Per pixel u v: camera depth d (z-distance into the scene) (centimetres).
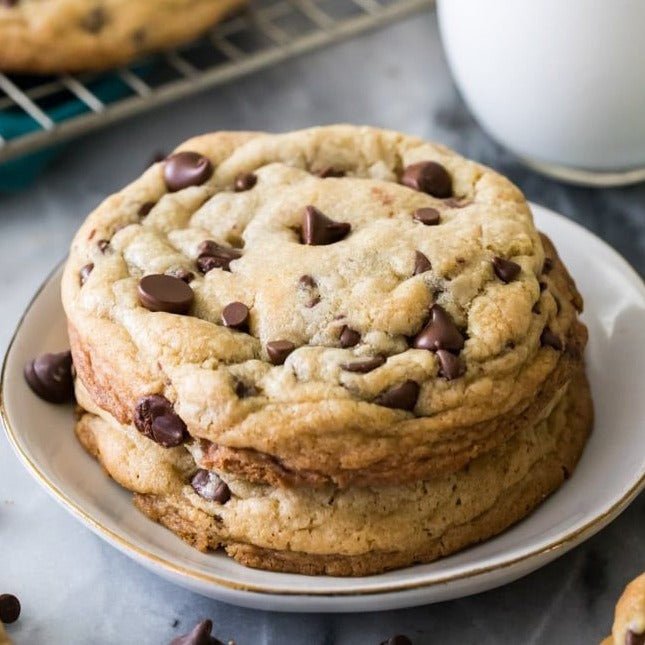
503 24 50
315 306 41
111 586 43
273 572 41
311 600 39
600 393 45
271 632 42
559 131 52
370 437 40
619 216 53
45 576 43
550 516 42
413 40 61
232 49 58
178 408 40
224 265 42
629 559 43
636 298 46
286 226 43
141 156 56
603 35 49
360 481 40
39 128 54
